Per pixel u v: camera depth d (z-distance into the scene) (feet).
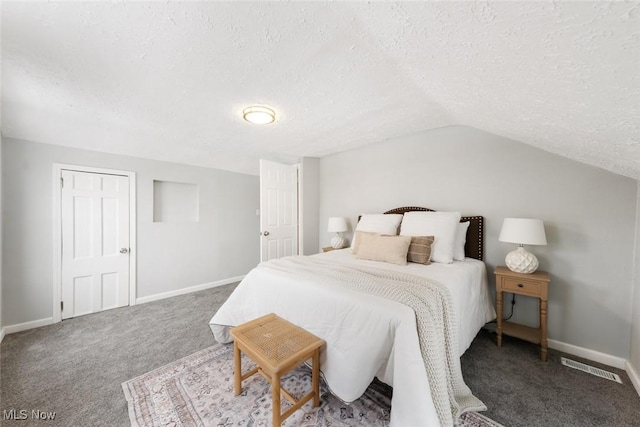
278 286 5.80
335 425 4.28
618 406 4.74
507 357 6.42
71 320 8.86
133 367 6.04
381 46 4.01
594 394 5.07
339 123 8.04
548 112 4.12
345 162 12.01
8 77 5.02
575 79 2.89
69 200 8.99
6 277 7.86
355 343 4.26
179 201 12.53
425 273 6.03
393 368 3.84
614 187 6.12
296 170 13.08
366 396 4.99
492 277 7.90
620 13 1.82
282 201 12.38
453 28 2.92
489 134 7.95
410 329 3.85
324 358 4.70
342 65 4.71
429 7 2.68
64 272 8.89
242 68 4.84
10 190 7.92
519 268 6.61
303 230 12.65
